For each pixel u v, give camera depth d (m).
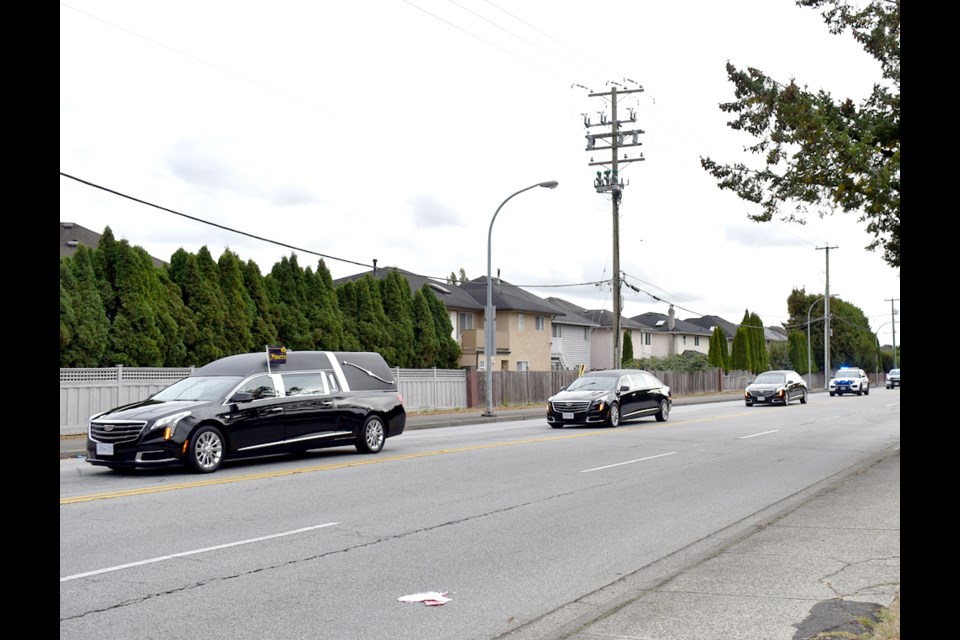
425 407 35.41
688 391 62.66
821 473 14.87
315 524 9.81
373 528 9.66
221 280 28.72
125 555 8.10
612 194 38.25
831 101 14.72
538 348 58.25
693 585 6.84
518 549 8.70
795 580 6.94
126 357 24.27
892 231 16.81
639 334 82.75
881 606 6.12
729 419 30.17
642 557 8.40
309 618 6.28
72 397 20.77
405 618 6.33
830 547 8.20
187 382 15.28
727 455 17.77
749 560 7.70
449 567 7.91
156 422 13.52
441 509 10.95
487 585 7.30
